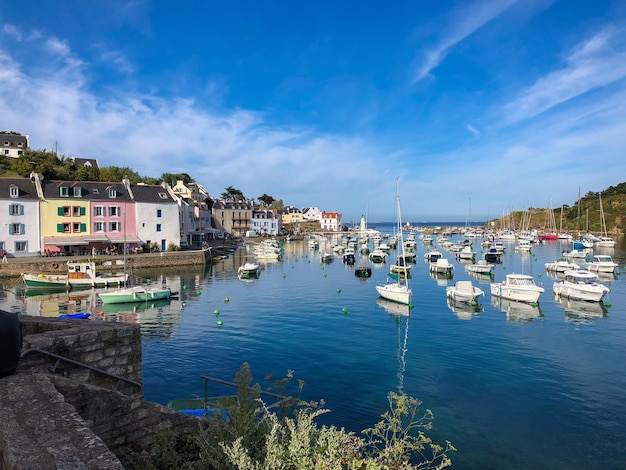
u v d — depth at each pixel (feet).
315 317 106.22
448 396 58.18
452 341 84.48
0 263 160.25
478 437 47.62
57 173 271.49
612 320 103.19
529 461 43.11
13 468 12.98
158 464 22.57
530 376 65.36
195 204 320.50
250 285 159.33
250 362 72.08
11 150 300.40
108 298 122.21
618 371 67.56
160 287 150.82
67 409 17.39
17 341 22.11
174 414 27.73
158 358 73.87
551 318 105.29
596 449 45.24
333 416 52.49
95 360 29.27
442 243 384.06
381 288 129.29
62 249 198.59
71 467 13.01
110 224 212.43
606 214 446.60
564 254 248.73
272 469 16.90
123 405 24.82
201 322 100.78
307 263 241.35
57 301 127.24
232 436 19.45
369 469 16.93
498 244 350.64
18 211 187.32
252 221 451.53
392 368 69.05
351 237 496.23
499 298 131.44
